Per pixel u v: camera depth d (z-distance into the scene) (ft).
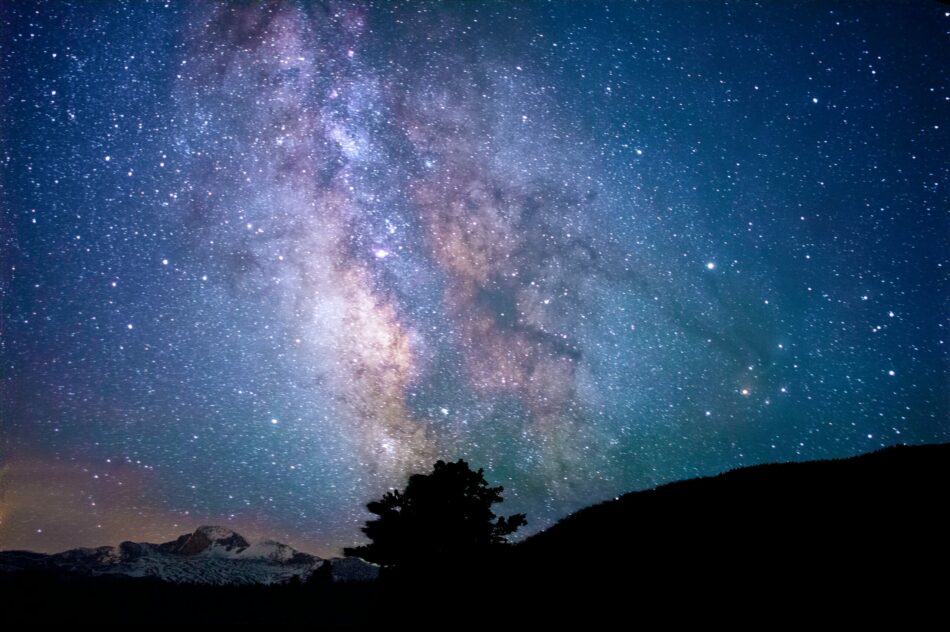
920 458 63.16
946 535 45.73
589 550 56.49
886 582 40.63
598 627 42.73
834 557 45.55
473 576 55.72
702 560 49.67
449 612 51.08
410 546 57.77
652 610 43.45
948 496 52.70
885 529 48.37
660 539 55.52
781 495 59.62
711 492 64.44
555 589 50.14
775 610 40.04
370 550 58.44
